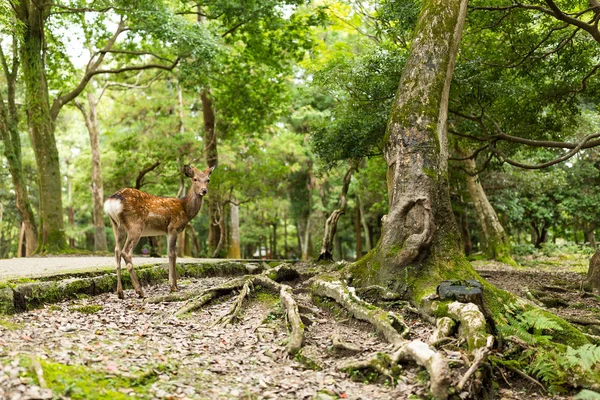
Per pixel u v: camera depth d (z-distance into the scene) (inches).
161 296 263.0
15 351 148.2
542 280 403.2
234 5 579.5
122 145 766.5
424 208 244.1
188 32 541.3
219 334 209.3
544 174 741.3
